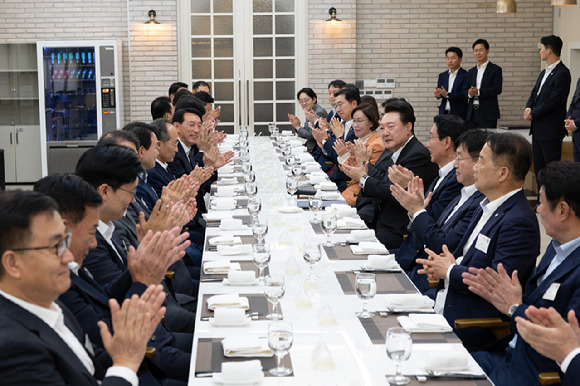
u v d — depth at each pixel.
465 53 12.23
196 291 4.46
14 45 11.23
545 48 8.86
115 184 3.27
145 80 11.70
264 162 7.76
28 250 2.09
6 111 11.32
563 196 2.98
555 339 2.52
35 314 2.17
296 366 2.54
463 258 3.71
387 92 12.24
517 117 12.38
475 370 2.51
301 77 12.04
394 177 4.99
